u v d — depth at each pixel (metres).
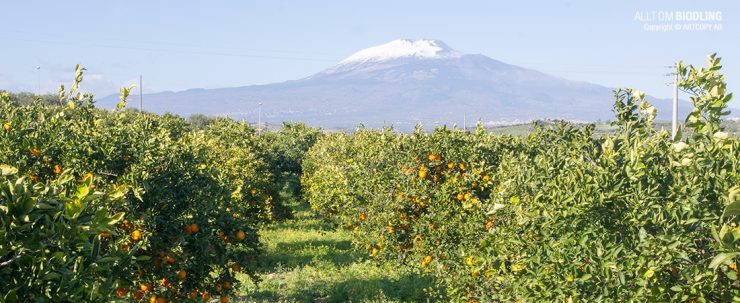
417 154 13.55
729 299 5.45
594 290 5.89
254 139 34.78
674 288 5.41
